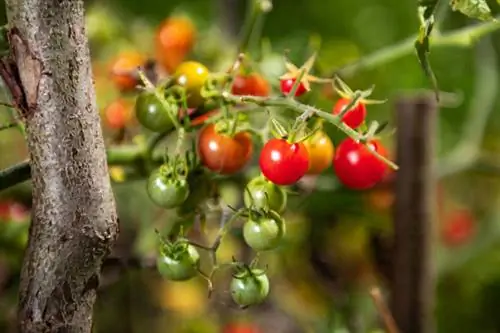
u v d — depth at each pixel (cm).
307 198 125
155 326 133
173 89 102
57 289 93
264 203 98
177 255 98
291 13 175
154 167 108
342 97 103
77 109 92
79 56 92
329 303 130
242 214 98
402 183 117
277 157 96
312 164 103
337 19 178
